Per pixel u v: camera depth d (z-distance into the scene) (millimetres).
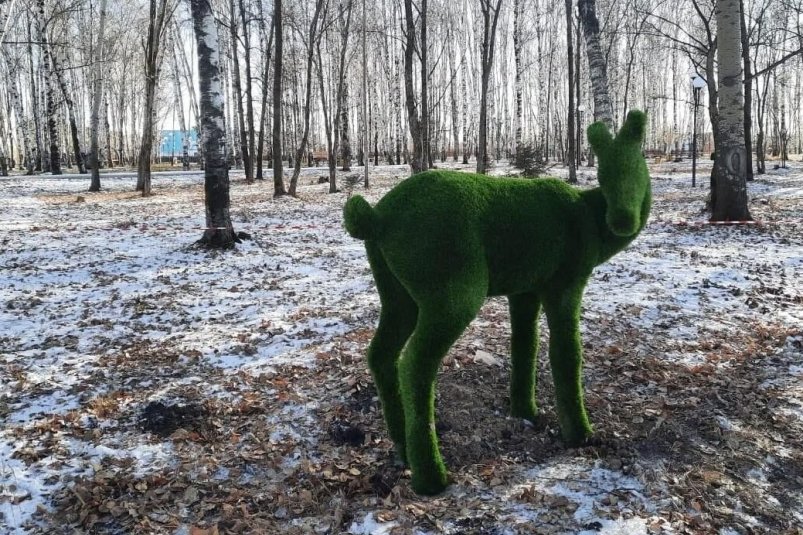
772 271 7707
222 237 9617
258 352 5281
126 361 5133
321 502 3236
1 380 4777
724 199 11164
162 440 3881
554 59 40031
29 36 28766
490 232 3098
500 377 4625
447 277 2963
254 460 3643
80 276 8000
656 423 3961
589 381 4637
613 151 3307
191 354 5234
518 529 2902
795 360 5027
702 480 3369
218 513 3174
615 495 3184
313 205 16219
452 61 38219
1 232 11320
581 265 3436
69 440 3869
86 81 37156
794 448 3740
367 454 3693
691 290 6961
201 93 9477
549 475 3396
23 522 3117
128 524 3088
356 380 4477
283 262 8773
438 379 4469
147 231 11477
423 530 2922
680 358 5121
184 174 27828
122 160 43938
